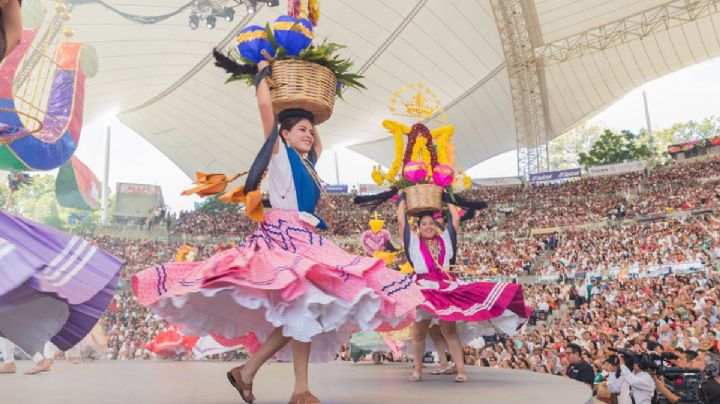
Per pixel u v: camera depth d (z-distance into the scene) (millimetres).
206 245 33969
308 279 2738
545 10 30234
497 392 3615
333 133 37906
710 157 36688
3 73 6582
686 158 39312
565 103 38062
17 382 4438
